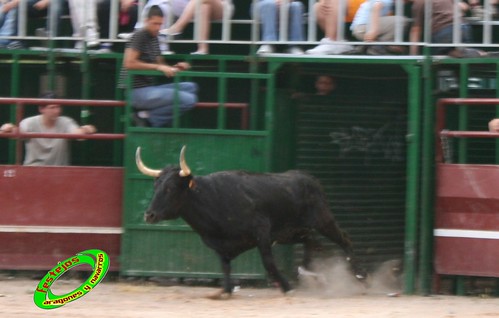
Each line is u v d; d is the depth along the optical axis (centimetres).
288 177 2105
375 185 2352
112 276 2256
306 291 2180
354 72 2331
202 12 2238
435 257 2136
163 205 1956
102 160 2419
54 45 2302
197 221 2011
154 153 2177
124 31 2331
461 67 2161
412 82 2156
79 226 2209
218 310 1897
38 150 2236
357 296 2128
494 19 2245
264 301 2016
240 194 2025
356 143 2342
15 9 2342
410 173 2159
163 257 2198
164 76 2191
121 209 2209
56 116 2227
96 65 2378
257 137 2175
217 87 2383
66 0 2375
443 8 2209
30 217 2209
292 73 2300
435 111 2208
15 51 2295
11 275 2261
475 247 2105
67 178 2209
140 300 2014
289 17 2231
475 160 2323
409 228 2159
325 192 2311
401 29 2172
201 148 2178
